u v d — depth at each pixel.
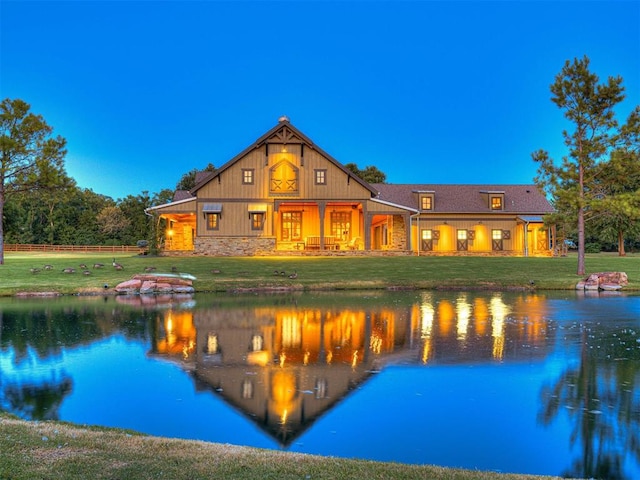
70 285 22.50
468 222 40.97
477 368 8.88
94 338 11.66
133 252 56.50
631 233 48.44
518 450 5.52
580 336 11.82
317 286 23.31
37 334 12.16
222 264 28.58
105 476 4.13
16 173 32.56
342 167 35.31
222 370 8.77
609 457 5.34
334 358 9.63
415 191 41.28
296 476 4.22
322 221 35.31
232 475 4.21
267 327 13.09
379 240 43.38
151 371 8.70
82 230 71.81
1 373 8.60
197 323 13.74
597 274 23.95
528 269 28.03
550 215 27.61
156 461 4.52
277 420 6.38
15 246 58.62
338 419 6.41
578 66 26.20
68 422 6.16
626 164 25.62
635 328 12.95
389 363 9.25
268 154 35.56
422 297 20.19
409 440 5.77
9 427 5.58
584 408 6.78
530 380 8.11
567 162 27.00
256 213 35.31
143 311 16.19
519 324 13.54
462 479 4.30
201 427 6.14
